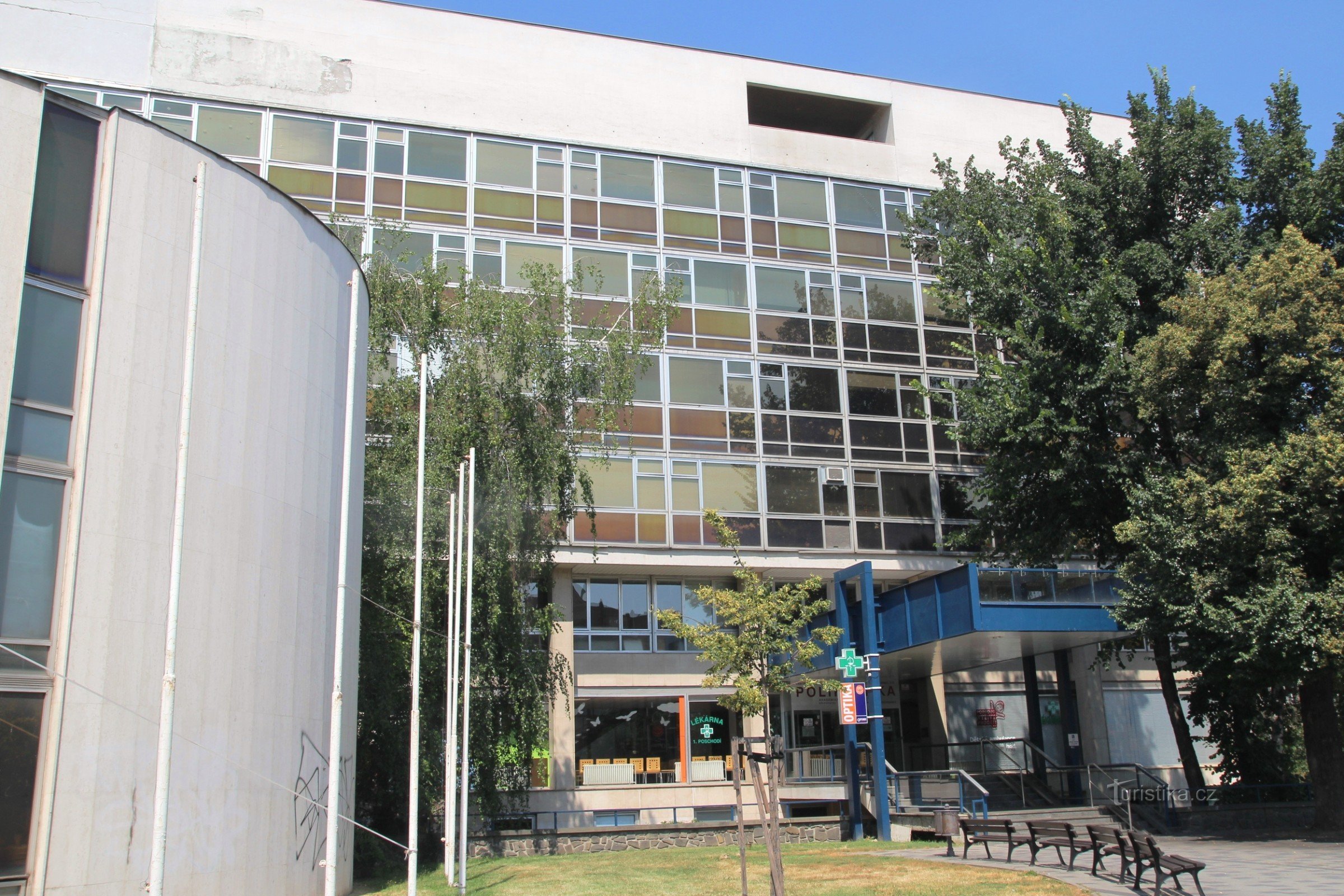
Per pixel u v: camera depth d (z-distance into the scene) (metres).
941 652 24.69
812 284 31.28
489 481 21.20
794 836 21.84
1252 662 18.88
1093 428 22.95
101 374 11.31
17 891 9.94
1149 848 12.37
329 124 28.44
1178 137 23.17
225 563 12.36
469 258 28.59
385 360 21.94
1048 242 23.80
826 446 30.06
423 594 20.09
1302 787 24.98
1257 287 19.59
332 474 14.92
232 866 11.85
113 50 27.22
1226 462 19.23
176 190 12.39
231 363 12.81
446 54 29.91
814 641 26.47
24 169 10.95
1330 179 22.02
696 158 31.30
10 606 10.30
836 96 33.28
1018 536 25.08
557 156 30.14
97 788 10.58
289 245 14.12
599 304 29.20
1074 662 31.89
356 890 15.16
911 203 32.91
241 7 28.44
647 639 28.58
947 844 18.50
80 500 10.91
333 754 10.87
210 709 11.87
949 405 29.02
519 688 21.03
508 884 15.47
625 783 27.55
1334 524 18.31
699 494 28.77
